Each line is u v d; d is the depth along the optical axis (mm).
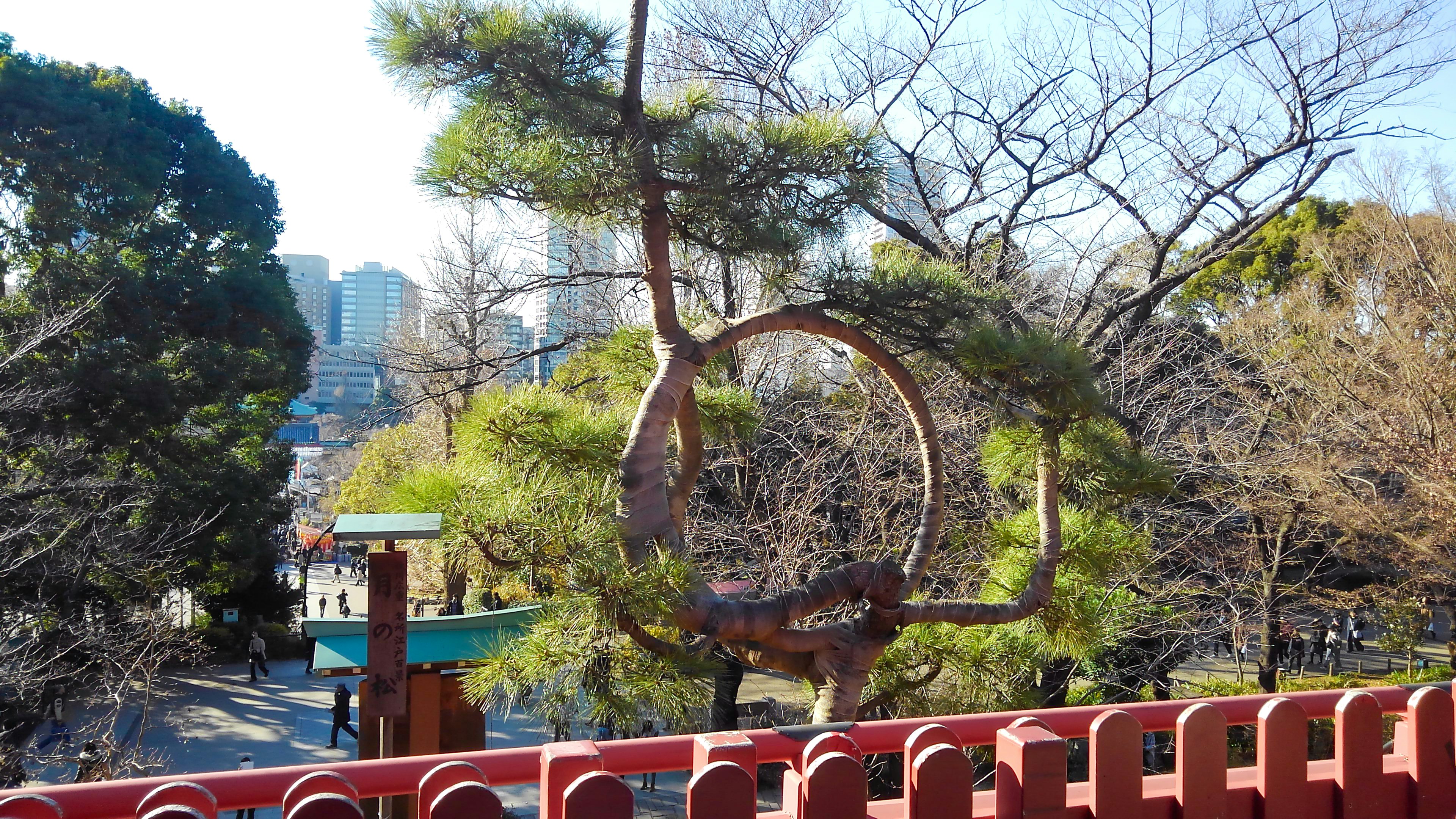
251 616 23906
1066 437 4883
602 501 3750
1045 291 11836
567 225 4043
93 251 18578
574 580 3650
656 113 4172
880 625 4047
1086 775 8414
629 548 3693
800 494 9555
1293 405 13500
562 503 3697
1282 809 2135
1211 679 15273
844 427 10172
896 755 7594
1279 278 21266
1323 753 11352
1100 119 11703
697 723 4121
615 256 10961
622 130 3758
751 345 9820
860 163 4117
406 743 6570
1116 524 5160
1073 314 11906
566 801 1556
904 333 4609
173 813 1355
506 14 3566
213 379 19359
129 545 16281
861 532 9219
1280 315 15508
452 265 13617
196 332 20359
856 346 4371
